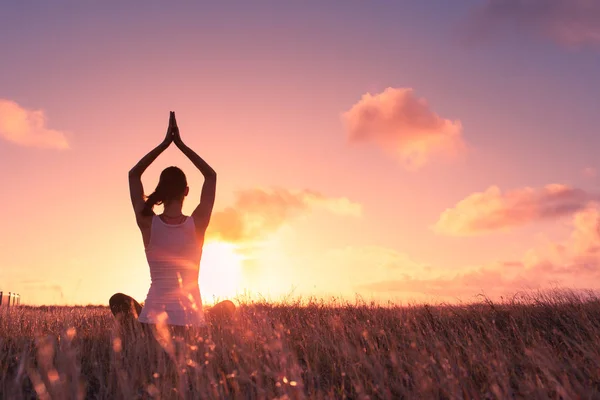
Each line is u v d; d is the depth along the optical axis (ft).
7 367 12.72
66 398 10.09
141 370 12.05
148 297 15.75
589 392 11.05
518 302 22.93
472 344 14.98
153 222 15.80
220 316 18.63
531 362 13.32
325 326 19.06
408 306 24.38
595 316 19.30
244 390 11.84
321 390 12.00
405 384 12.25
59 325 19.27
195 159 17.02
